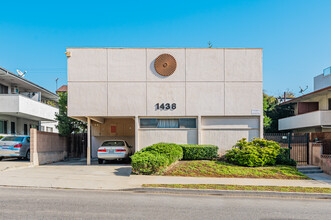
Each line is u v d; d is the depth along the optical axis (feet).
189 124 55.72
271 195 33.65
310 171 50.42
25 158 63.87
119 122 74.43
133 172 44.21
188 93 54.60
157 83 54.60
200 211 25.18
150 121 55.57
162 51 54.85
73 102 53.98
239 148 52.29
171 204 27.63
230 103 54.65
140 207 26.00
